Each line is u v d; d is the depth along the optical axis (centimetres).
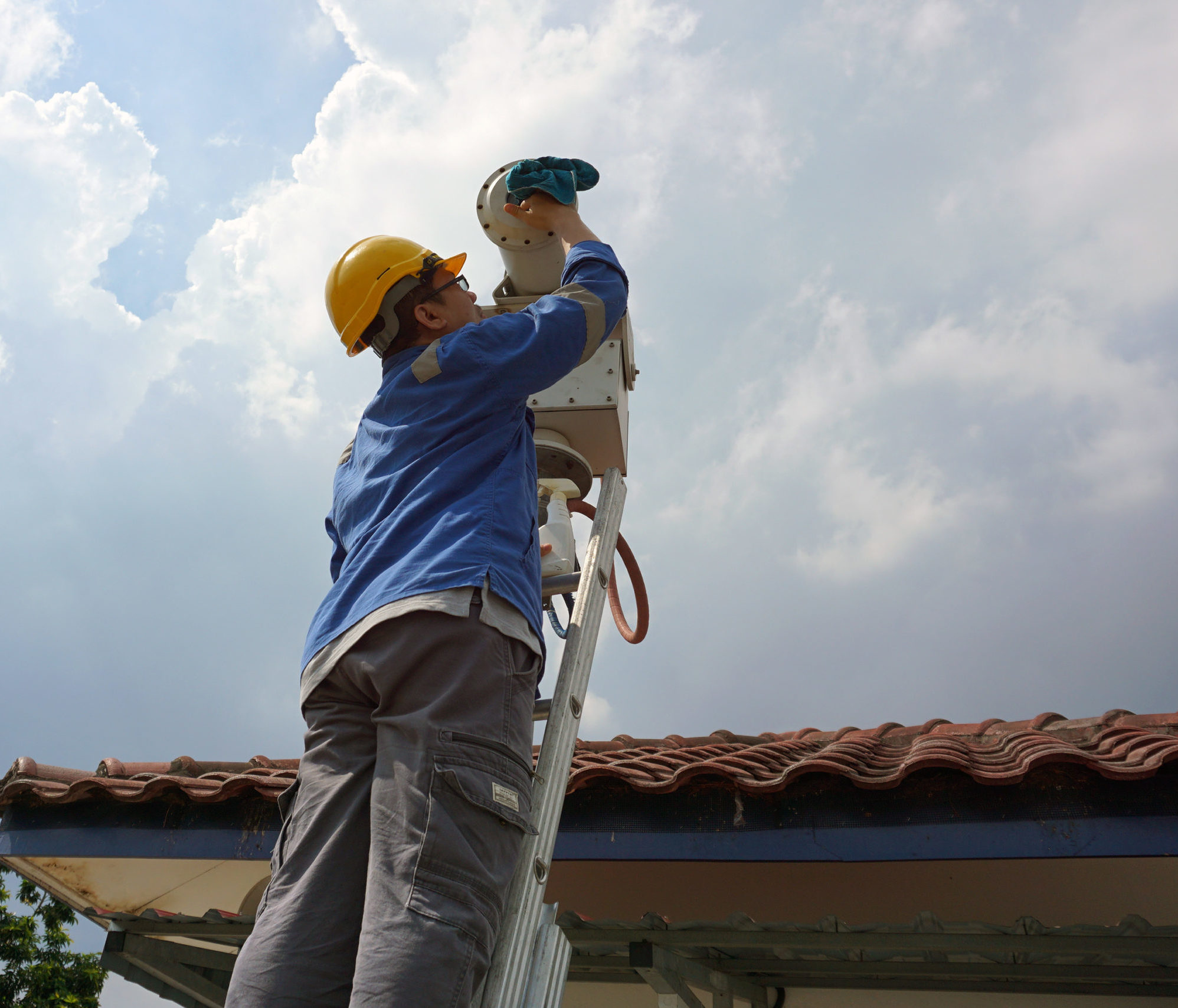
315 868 110
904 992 354
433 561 114
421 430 132
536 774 129
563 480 221
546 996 109
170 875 401
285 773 361
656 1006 380
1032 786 279
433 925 92
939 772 288
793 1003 366
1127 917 256
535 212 171
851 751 331
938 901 370
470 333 135
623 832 305
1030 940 268
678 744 455
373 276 150
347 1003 104
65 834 354
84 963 1338
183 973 368
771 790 294
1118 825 267
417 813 98
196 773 414
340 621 119
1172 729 350
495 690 109
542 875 119
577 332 138
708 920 361
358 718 118
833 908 379
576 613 157
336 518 142
